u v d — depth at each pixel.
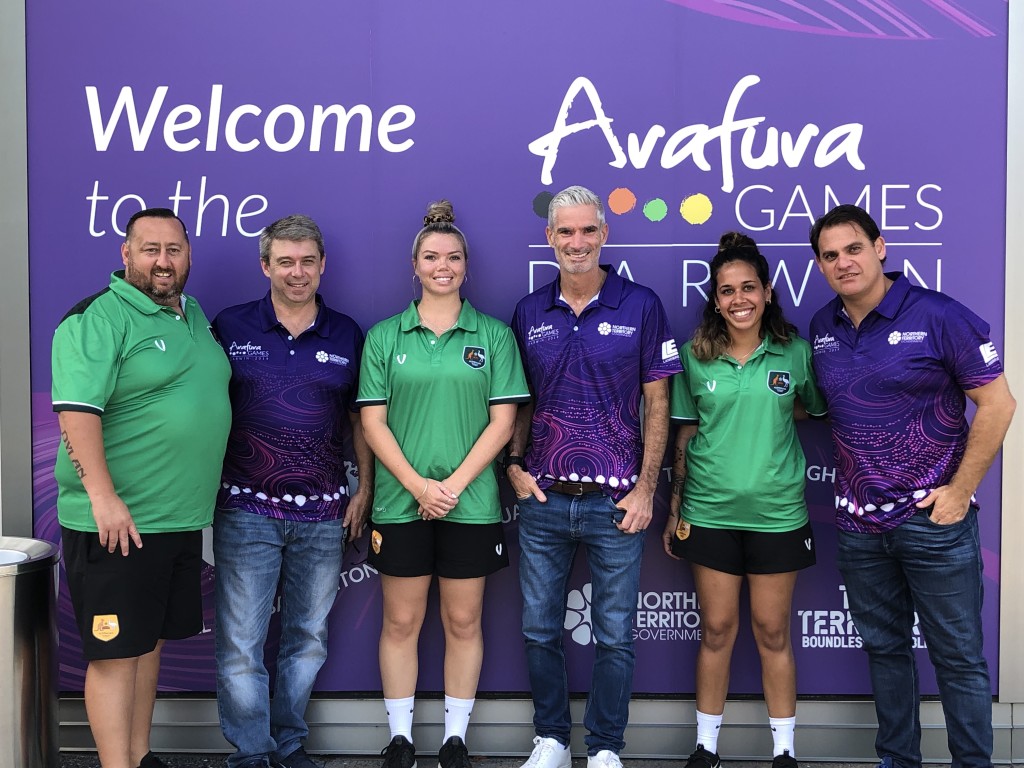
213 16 2.99
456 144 3.00
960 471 2.42
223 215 3.01
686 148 2.97
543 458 2.70
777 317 2.68
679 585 2.99
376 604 3.02
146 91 3.00
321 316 2.74
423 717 3.00
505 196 3.00
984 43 2.91
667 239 2.98
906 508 2.46
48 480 3.02
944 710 2.55
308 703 3.00
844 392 2.52
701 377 2.68
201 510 2.49
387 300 3.01
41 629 2.57
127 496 2.38
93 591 2.34
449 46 2.98
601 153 2.98
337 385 2.70
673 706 2.99
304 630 2.78
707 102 2.96
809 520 2.92
